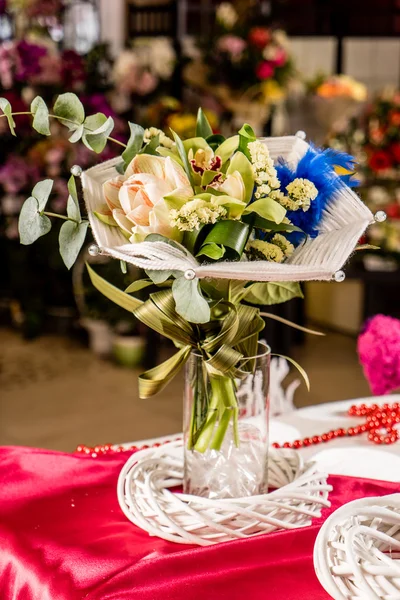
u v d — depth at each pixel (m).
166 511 1.28
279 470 1.41
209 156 1.29
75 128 1.28
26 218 1.27
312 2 4.69
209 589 1.19
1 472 1.43
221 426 1.32
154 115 4.08
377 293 4.23
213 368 1.29
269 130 4.41
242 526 1.29
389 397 1.75
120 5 5.29
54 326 4.78
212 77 4.07
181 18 5.00
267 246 1.27
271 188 1.29
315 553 1.17
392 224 4.00
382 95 4.06
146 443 1.55
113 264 3.95
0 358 4.32
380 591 1.13
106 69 4.50
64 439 3.25
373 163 3.89
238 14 4.25
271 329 3.87
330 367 4.18
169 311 1.30
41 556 1.25
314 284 4.94
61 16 4.97
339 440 1.58
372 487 1.41
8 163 4.30
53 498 1.38
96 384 3.92
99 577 1.21
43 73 4.15
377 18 4.71
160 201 1.25
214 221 1.23
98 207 1.30
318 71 4.25
